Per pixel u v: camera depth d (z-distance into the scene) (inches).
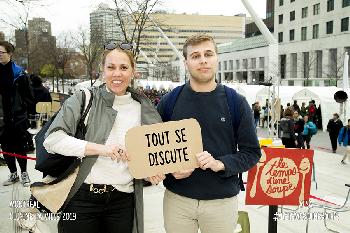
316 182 315.6
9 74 216.7
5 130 220.8
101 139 92.5
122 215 96.3
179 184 98.2
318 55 2274.9
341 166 418.9
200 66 94.0
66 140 87.4
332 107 856.3
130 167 92.3
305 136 554.3
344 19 2041.1
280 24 2608.3
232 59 3208.7
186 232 101.0
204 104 96.7
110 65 93.5
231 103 97.3
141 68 1358.3
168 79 2501.2
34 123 389.7
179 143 94.2
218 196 96.0
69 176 91.0
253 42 2933.1
